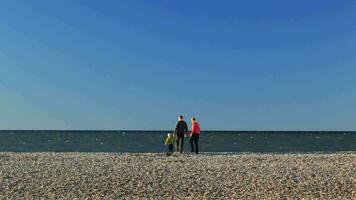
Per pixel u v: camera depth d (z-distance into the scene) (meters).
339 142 77.19
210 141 78.12
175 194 13.91
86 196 13.62
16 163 19.94
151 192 14.11
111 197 13.52
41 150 45.41
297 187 14.70
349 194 13.97
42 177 16.08
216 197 13.59
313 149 49.09
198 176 16.34
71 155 25.72
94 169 17.81
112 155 26.09
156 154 27.48
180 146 29.02
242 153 30.17
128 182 15.33
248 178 15.99
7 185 14.84
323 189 14.49
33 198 13.34
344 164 19.69
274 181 15.49
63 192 14.05
